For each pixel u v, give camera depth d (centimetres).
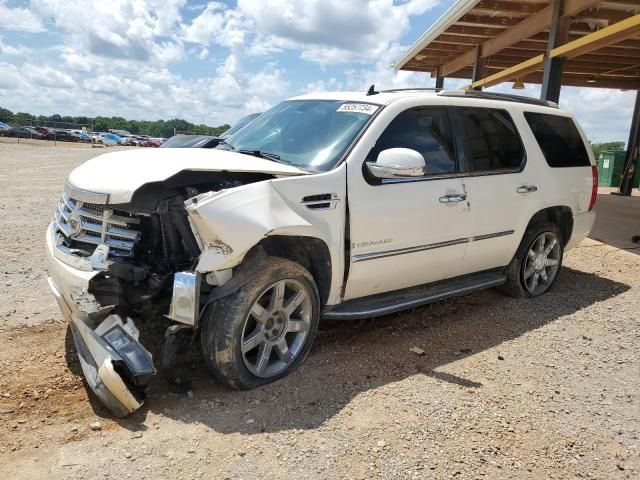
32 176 1620
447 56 1583
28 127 5584
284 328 365
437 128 456
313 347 423
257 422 316
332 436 306
